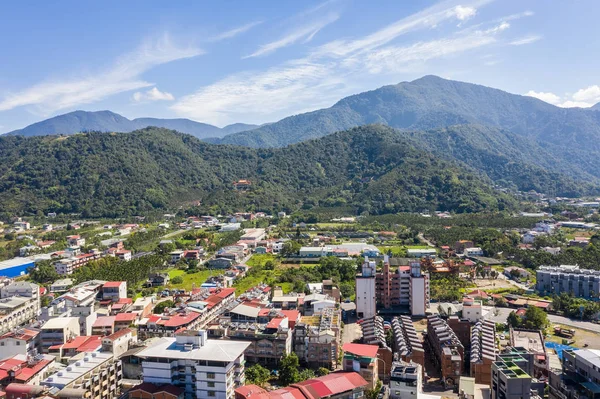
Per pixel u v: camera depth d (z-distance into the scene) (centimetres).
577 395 15325
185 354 15700
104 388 16750
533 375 17475
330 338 19875
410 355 18988
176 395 14988
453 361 18525
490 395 16688
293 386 15612
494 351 19175
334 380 15938
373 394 16525
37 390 15362
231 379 15625
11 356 19888
